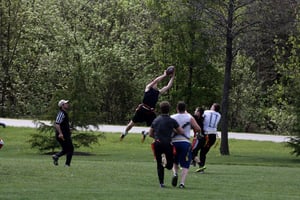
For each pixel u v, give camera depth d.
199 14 94.62
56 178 42.09
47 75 150.38
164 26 120.25
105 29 154.88
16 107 150.62
